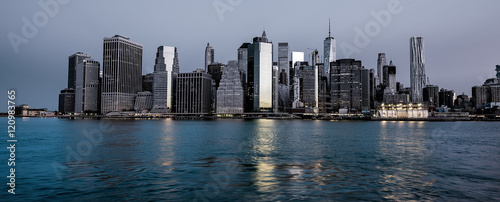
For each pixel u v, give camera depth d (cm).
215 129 17800
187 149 6744
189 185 3278
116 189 3103
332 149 6906
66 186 3219
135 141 8831
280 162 4916
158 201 2745
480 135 12744
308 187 3200
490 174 3906
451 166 4541
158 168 4253
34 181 3425
